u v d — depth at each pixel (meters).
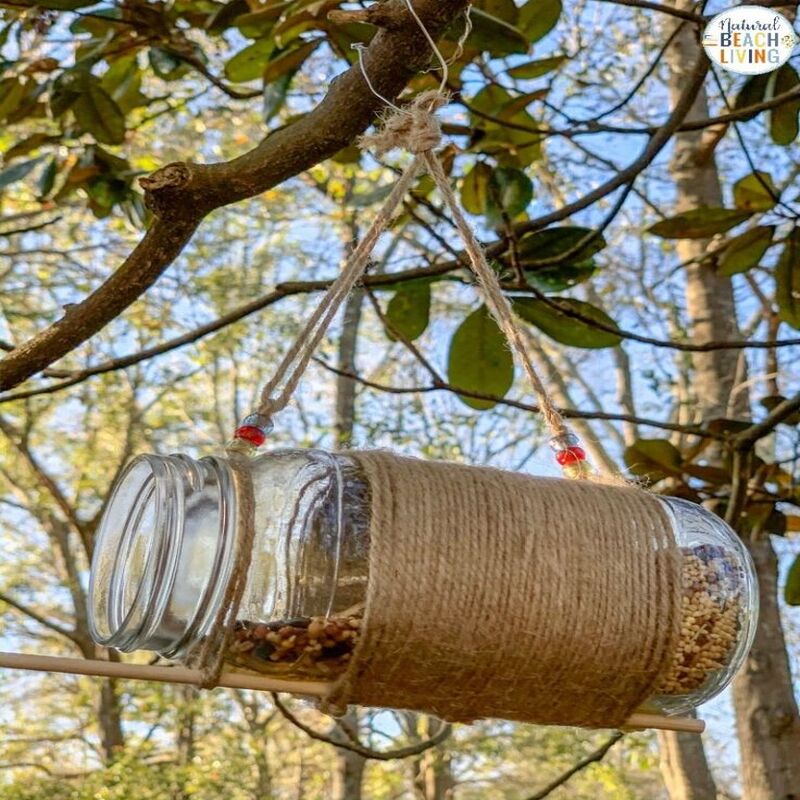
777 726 3.04
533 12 2.33
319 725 10.66
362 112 1.66
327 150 1.68
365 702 1.28
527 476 1.37
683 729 1.40
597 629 1.28
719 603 1.40
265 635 1.23
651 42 7.01
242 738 10.15
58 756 11.36
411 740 9.77
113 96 2.66
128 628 1.21
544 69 2.41
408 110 1.50
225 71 2.44
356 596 1.26
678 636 1.31
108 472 10.36
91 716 11.15
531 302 2.37
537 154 2.58
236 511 1.21
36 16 2.39
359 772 8.26
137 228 2.70
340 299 1.44
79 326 1.86
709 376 3.59
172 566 1.20
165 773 9.14
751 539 3.00
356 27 2.02
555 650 1.27
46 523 10.36
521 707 1.31
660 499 1.44
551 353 8.62
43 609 11.11
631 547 1.33
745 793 3.06
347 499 1.30
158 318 9.48
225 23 2.32
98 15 2.39
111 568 1.30
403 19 1.57
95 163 2.63
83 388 9.77
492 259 2.40
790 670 3.10
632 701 1.33
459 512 1.27
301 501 1.28
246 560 1.19
